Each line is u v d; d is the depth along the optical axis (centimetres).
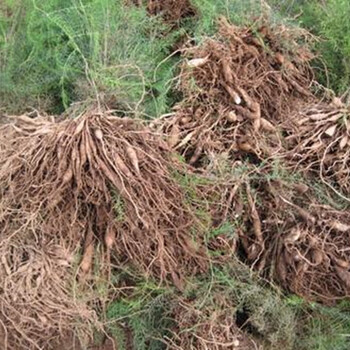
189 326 213
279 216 224
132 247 210
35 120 232
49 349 220
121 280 218
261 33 254
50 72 265
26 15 280
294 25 269
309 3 291
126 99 242
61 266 208
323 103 250
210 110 241
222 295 217
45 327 209
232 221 225
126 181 206
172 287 217
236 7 271
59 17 260
